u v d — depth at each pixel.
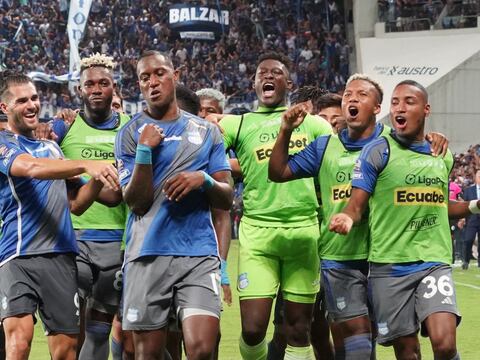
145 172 7.87
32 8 53.28
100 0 53.97
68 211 9.10
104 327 10.60
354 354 9.38
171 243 8.05
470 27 51.47
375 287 9.05
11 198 8.86
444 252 8.95
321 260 9.76
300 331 10.33
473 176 40.28
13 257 8.83
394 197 8.94
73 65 48.59
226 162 8.39
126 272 8.20
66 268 9.03
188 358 7.79
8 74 9.16
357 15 53.44
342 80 53.88
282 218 10.31
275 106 10.65
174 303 8.12
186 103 10.56
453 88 49.88
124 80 50.12
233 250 33.81
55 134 10.65
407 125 8.98
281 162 9.66
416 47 51.66
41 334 15.23
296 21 55.84
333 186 9.72
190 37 54.03
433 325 8.53
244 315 10.23
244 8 55.53
